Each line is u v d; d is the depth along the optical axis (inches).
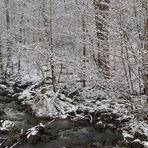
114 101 439.8
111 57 402.0
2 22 871.7
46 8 575.2
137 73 386.3
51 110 486.9
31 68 781.3
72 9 433.1
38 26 593.3
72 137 390.6
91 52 426.3
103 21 382.9
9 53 802.2
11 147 356.5
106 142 369.1
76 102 519.5
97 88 511.2
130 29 369.4
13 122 456.1
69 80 566.6
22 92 616.7
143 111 394.0
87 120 445.1
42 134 394.0
